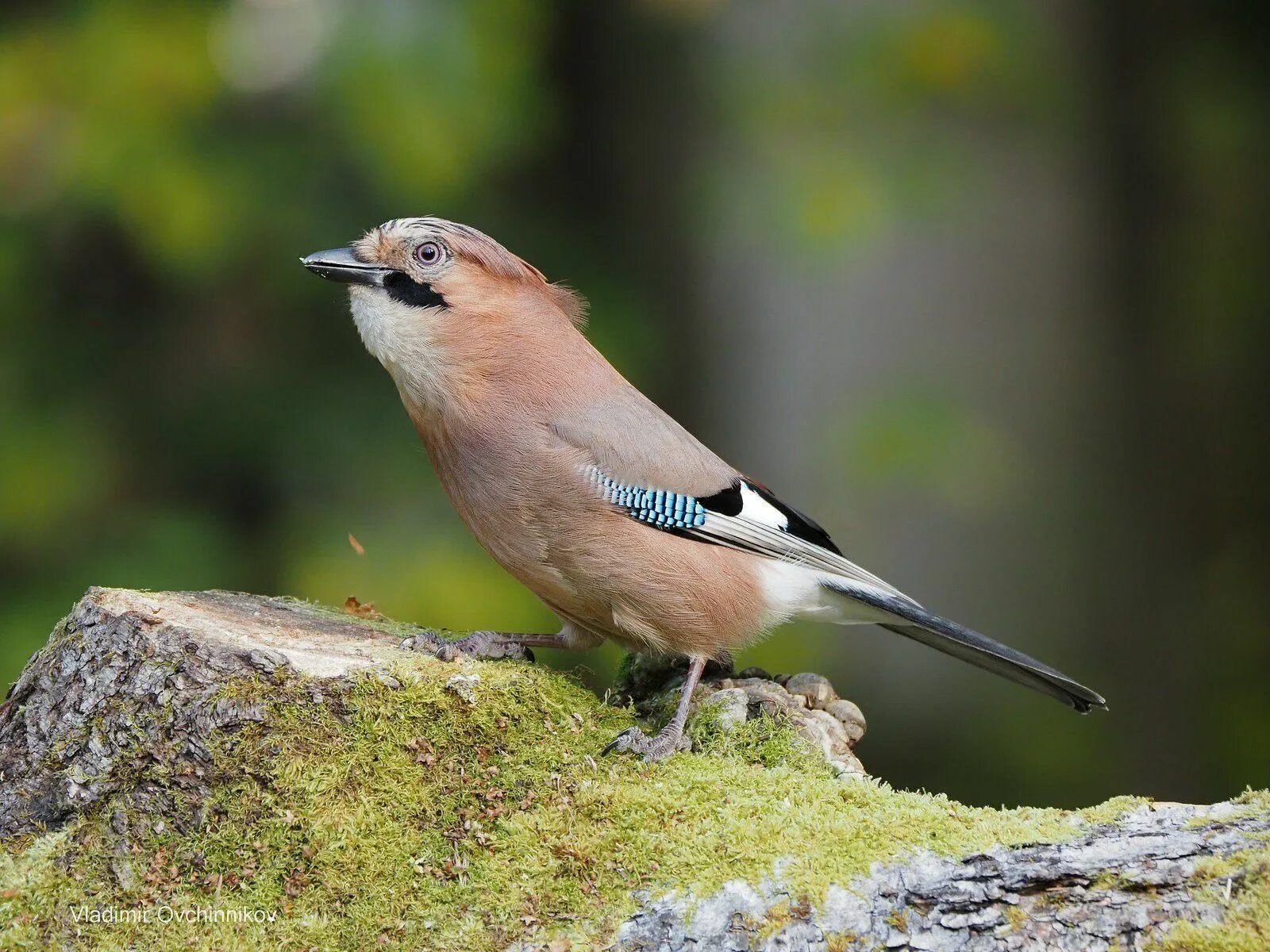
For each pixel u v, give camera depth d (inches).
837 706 273.3
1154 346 566.6
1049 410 551.8
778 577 279.3
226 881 212.8
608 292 534.6
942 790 507.5
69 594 443.8
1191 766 546.0
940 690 519.2
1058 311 550.9
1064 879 198.8
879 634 517.3
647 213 561.3
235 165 451.8
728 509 271.9
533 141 500.4
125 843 214.4
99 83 430.9
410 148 433.4
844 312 550.3
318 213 463.8
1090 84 548.1
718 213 508.4
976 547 538.6
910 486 495.8
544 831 215.8
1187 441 574.6
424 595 437.1
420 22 442.0
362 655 234.7
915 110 512.1
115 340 486.9
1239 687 564.1
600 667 432.1
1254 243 576.1
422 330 264.5
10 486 453.1
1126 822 209.2
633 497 261.3
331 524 456.4
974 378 547.5
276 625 247.0
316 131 462.9
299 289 473.7
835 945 198.2
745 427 558.6
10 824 218.4
